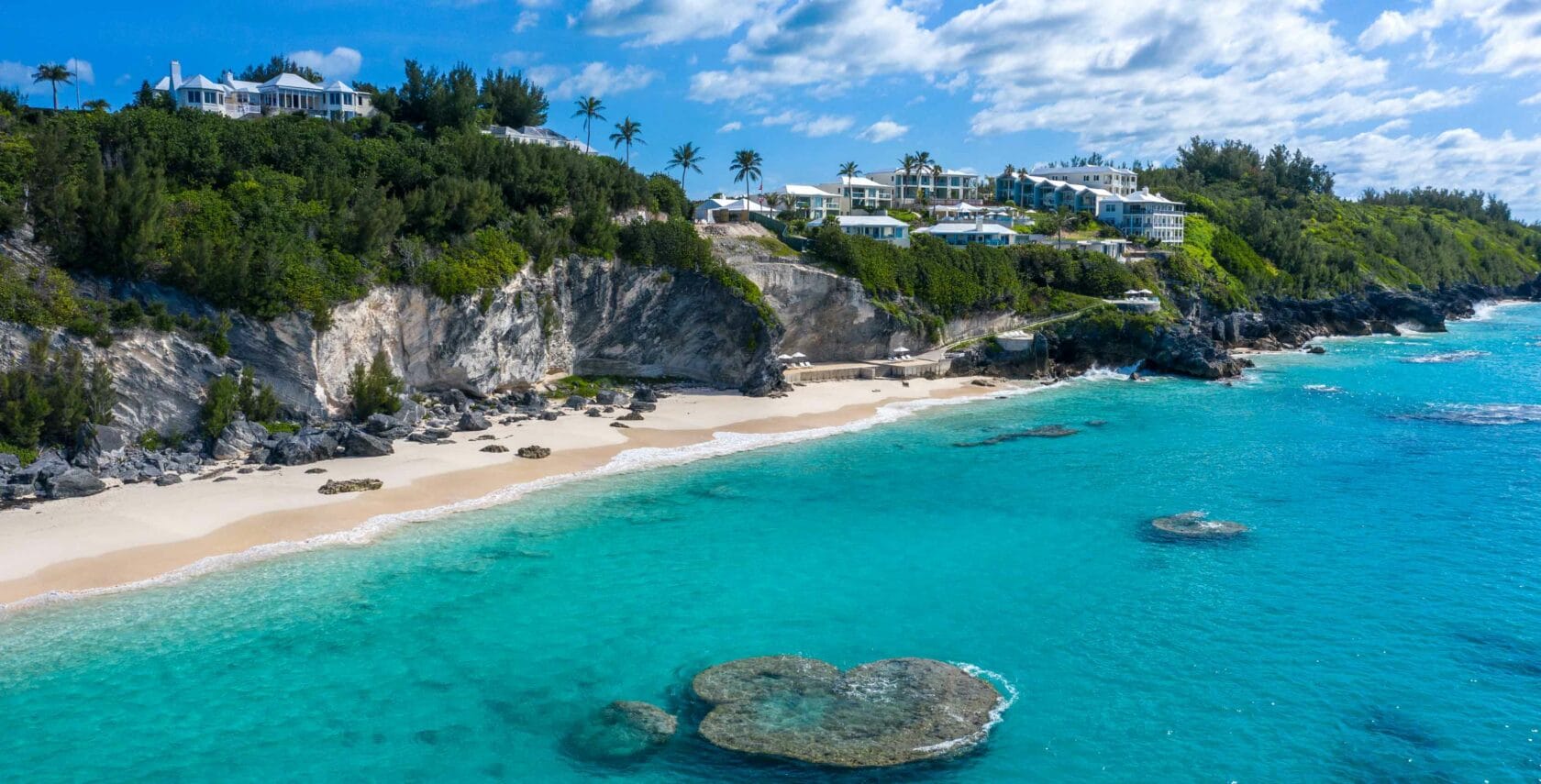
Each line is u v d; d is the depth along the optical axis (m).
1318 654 35.50
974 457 65.06
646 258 82.50
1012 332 106.50
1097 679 33.88
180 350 58.75
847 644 36.66
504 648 36.16
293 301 61.97
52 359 54.69
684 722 31.05
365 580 42.25
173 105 86.06
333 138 79.31
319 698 32.50
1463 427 72.44
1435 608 39.28
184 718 31.11
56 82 97.50
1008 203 179.88
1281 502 53.78
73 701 31.83
